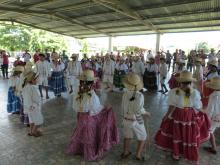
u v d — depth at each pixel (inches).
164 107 287.1
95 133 151.3
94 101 146.6
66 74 353.1
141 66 404.8
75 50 1216.2
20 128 204.1
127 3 514.9
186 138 141.3
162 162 150.9
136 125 145.5
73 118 233.5
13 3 574.9
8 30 1065.5
